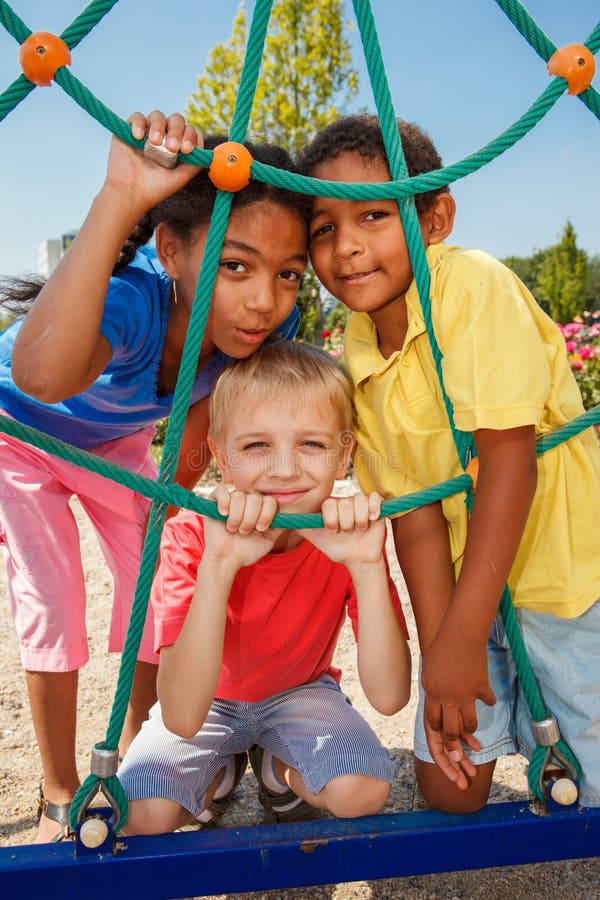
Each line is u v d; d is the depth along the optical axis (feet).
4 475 5.98
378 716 7.44
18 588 5.88
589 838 4.59
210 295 4.33
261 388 5.07
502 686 5.53
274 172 4.26
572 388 5.22
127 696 4.42
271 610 5.41
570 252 102.37
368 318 5.65
